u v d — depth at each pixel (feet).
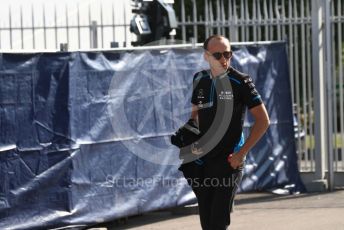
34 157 95.55
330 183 135.33
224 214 78.69
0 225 92.58
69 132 98.84
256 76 128.06
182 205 113.80
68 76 98.58
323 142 136.67
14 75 93.45
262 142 128.88
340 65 136.26
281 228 104.73
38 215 96.22
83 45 177.06
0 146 92.27
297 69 138.21
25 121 94.68
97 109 102.22
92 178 101.76
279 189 133.28
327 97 134.51
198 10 203.41
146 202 108.47
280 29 138.31
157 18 143.02
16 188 93.97
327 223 107.14
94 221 101.76
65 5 164.96
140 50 107.76
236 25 138.10
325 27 133.90
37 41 168.76
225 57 78.84
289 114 134.21
